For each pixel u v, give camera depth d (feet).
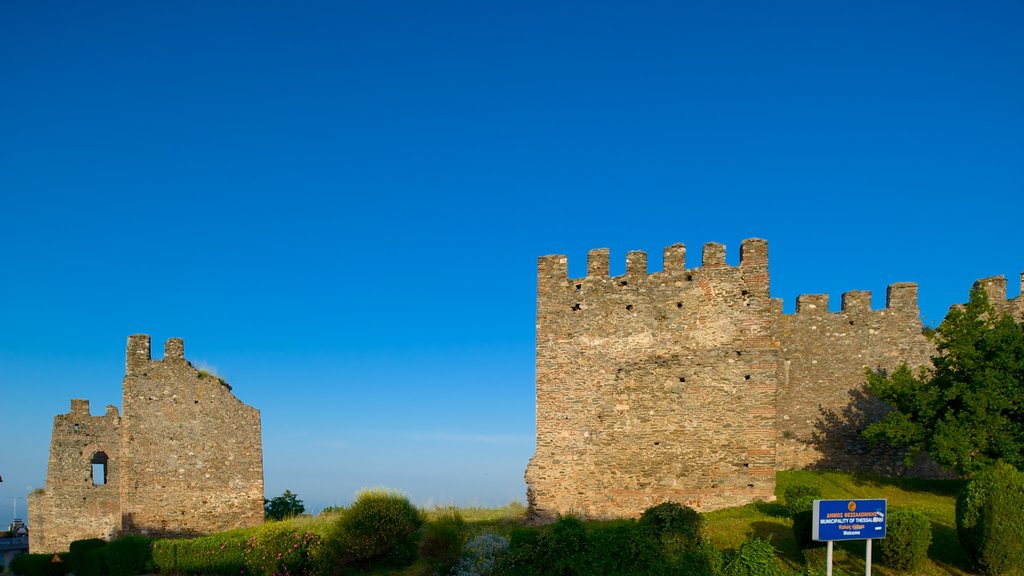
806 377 120.88
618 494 96.48
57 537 121.08
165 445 116.78
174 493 115.85
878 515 61.36
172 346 119.65
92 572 96.37
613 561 66.03
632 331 99.14
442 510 106.22
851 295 121.49
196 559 90.17
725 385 95.76
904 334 118.73
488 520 102.27
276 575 82.28
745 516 86.89
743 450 94.32
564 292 102.01
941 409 95.96
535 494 98.58
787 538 76.13
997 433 90.07
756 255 97.25
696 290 98.27
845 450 117.91
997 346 93.45
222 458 118.01
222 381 121.19
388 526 83.66
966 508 66.59
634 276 100.22
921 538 66.23
